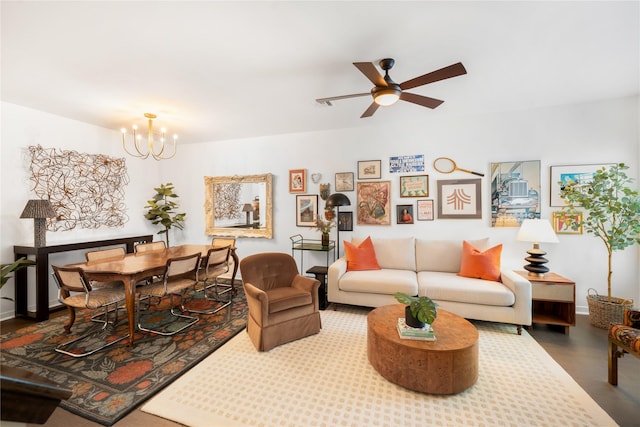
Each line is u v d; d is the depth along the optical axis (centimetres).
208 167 507
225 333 278
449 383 182
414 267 364
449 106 339
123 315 325
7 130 320
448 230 380
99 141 413
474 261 317
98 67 237
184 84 270
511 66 241
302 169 448
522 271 323
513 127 352
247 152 482
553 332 280
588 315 317
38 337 270
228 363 223
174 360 228
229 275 496
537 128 343
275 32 191
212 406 175
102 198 418
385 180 407
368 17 176
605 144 319
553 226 338
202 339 265
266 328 243
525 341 260
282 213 464
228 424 160
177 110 343
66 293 275
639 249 308
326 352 240
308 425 160
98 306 255
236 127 419
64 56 219
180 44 204
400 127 399
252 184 477
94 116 365
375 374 208
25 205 335
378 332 208
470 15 175
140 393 187
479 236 367
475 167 368
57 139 363
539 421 162
